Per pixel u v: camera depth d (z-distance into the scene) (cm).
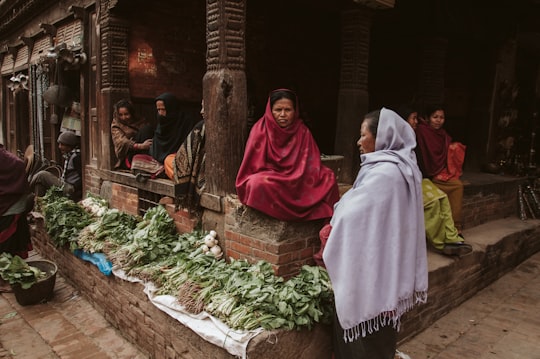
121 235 425
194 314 282
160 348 323
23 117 1016
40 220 587
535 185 711
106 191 557
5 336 388
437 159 448
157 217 404
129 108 523
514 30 717
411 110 427
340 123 456
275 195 300
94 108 589
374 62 750
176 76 582
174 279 318
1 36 1075
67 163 677
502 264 509
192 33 591
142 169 452
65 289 491
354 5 430
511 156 743
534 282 499
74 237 466
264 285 277
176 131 459
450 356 339
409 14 586
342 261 224
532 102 936
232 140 345
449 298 413
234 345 245
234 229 338
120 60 527
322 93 736
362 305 222
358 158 458
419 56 646
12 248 510
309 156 328
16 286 444
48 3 739
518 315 412
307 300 259
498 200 603
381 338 238
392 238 224
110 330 396
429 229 408
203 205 369
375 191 224
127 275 360
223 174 347
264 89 651
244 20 343
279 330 250
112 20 514
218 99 340
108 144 543
